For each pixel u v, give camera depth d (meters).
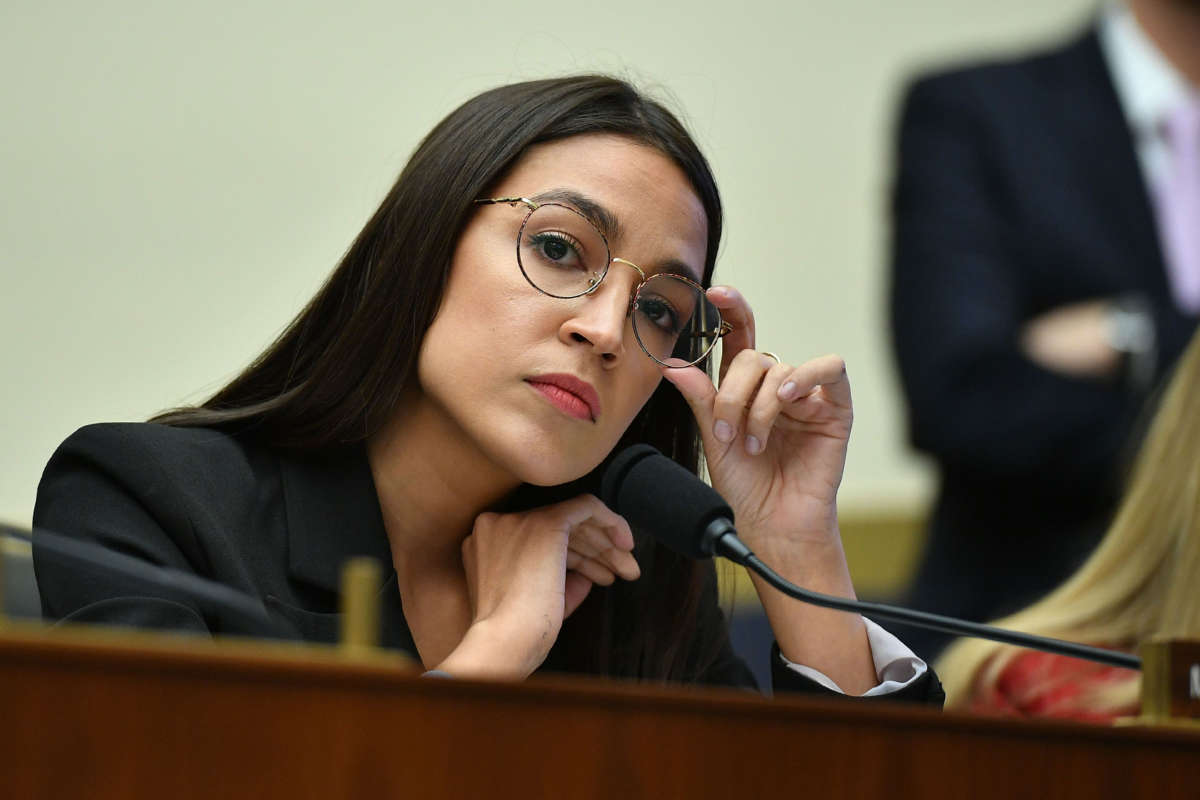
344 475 6.93
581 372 6.66
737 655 8.32
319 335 7.06
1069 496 11.69
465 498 7.03
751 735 4.04
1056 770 4.39
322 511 6.80
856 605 5.78
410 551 7.12
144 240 13.98
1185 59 12.96
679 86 15.77
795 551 7.57
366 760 3.67
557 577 6.78
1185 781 4.53
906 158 13.33
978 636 5.72
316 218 14.36
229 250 14.15
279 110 14.40
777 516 7.59
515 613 6.61
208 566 6.29
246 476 6.72
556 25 15.23
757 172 16.08
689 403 7.34
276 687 3.63
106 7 14.16
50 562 6.10
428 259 6.79
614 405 6.82
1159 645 5.38
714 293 7.28
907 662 7.39
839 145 16.36
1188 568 8.34
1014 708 8.41
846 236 16.23
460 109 7.14
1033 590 11.61
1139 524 8.61
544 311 6.67
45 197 13.84
